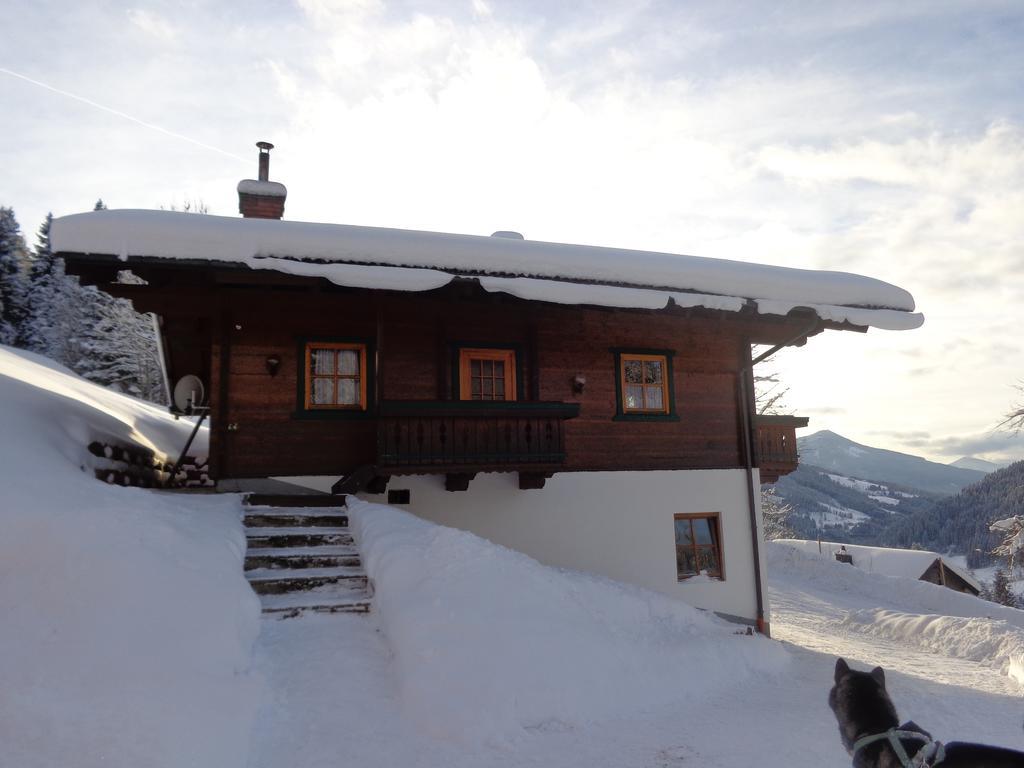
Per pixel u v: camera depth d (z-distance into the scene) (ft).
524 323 36.37
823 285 36.83
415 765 13.29
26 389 29.09
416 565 20.35
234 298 31.53
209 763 11.78
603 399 36.88
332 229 29.63
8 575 15.58
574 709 16.34
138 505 20.95
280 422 31.58
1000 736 17.97
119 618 14.80
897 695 22.21
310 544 24.06
